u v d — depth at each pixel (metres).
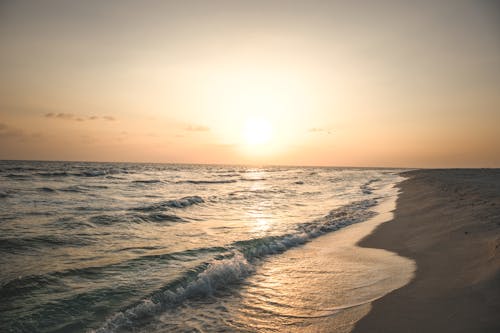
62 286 6.49
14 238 10.16
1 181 31.45
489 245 7.90
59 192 23.84
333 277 7.41
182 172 72.12
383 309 5.43
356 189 33.12
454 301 5.38
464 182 31.17
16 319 5.16
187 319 5.39
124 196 23.23
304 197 25.61
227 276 7.39
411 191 26.61
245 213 17.23
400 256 8.74
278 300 6.18
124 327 5.07
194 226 13.39
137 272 7.34
